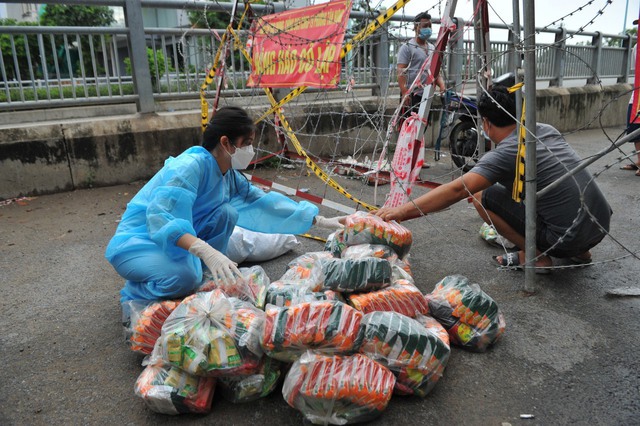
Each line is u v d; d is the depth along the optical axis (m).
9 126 5.25
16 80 5.55
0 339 2.56
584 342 2.42
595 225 2.84
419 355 1.95
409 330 1.95
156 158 5.87
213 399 2.05
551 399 2.03
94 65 5.63
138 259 2.40
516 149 2.76
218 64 5.21
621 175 6.12
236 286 2.27
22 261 3.60
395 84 7.33
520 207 3.04
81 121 5.55
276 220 3.06
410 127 3.32
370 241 2.76
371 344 1.93
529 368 2.23
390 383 1.88
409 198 3.22
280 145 6.55
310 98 6.99
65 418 1.97
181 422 1.93
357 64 6.93
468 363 2.27
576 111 10.31
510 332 2.52
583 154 7.70
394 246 2.77
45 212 4.77
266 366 2.00
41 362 2.35
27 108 5.41
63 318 2.77
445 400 2.03
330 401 1.77
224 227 2.77
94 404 2.05
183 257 2.43
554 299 2.85
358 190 5.46
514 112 2.86
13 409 2.02
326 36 3.71
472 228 4.14
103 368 2.30
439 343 1.99
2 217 4.64
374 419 1.91
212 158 2.59
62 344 2.50
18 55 5.91
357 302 2.17
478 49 4.00
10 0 5.15
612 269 3.24
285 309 1.92
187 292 2.42
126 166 5.71
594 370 2.20
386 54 7.07
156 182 2.53
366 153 7.26
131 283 2.51
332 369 1.81
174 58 6.07
